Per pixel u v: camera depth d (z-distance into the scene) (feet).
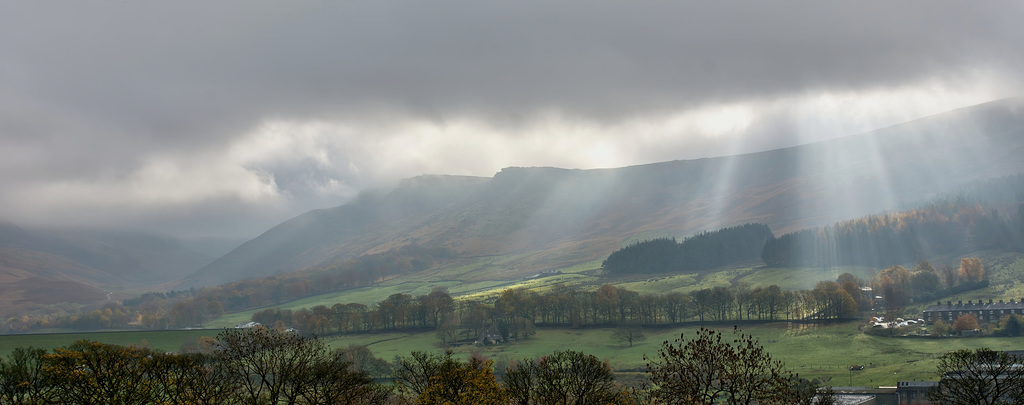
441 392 320.50
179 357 323.16
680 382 251.39
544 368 344.08
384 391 353.92
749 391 245.45
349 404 328.70
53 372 293.84
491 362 343.05
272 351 340.18
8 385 293.64
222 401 315.17
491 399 310.65
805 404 257.75
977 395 325.42
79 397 291.58
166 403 301.63
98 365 297.12
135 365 313.94
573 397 346.33
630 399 305.12
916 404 612.29
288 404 325.62
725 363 250.78
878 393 637.71
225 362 330.34
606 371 346.95
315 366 335.06
